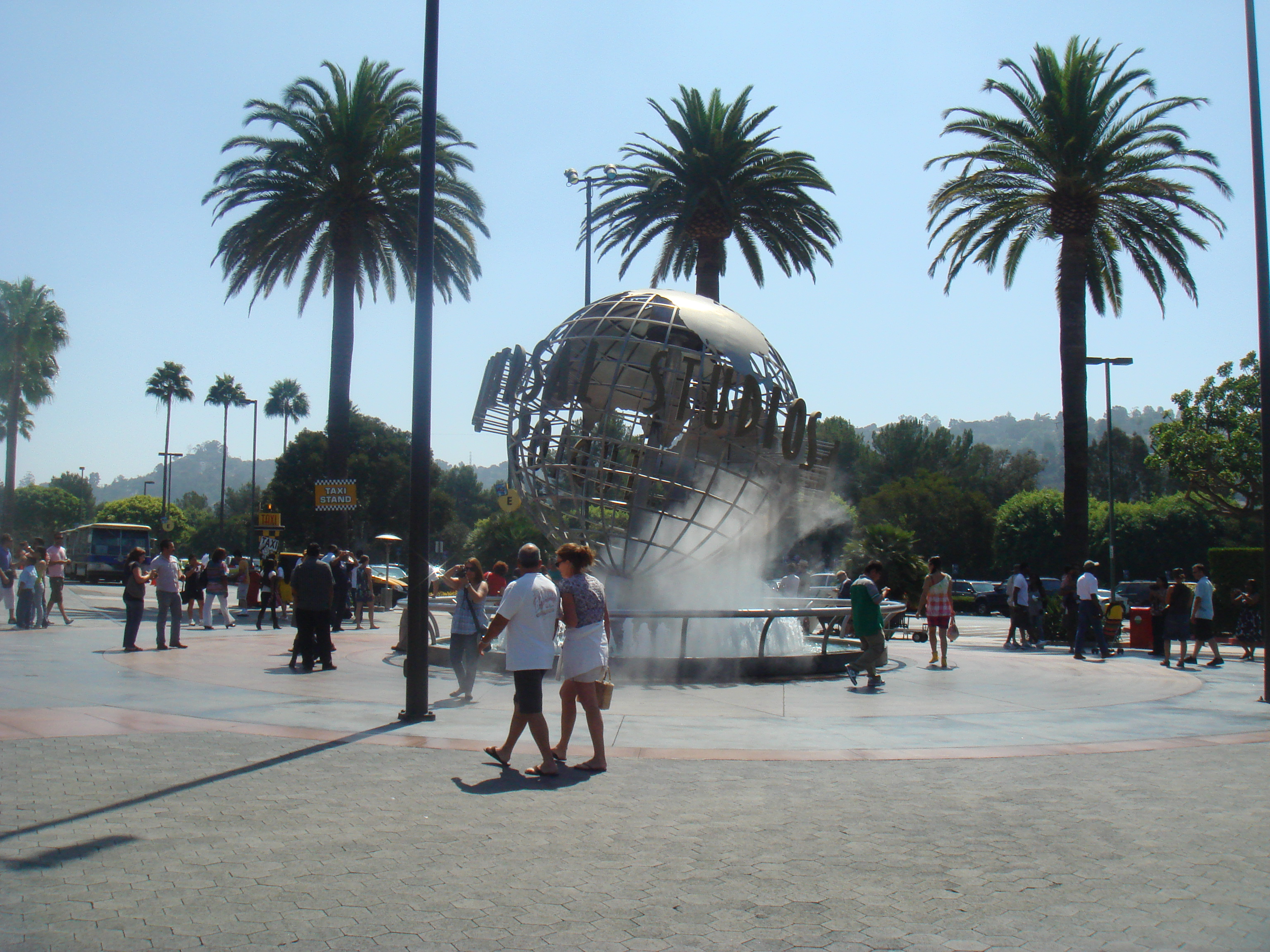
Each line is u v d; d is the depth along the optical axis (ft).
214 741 24.57
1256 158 40.09
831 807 19.51
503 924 12.95
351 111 80.64
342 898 13.78
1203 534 163.32
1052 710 33.42
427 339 29.66
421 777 21.26
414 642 28.76
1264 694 37.29
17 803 18.19
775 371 46.32
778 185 85.97
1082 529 75.41
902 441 226.38
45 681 35.35
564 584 23.02
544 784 21.01
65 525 344.69
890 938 12.72
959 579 171.63
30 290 176.65
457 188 84.12
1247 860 16.30
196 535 298.56
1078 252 76.18
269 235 79.36
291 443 195.11
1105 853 16.61
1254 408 120.16
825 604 49.49
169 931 12.45
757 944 12.44
